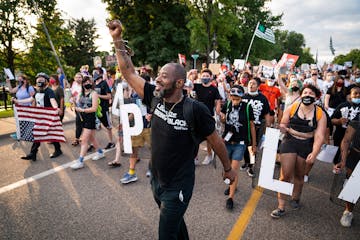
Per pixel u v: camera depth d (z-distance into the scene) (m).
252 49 37.75
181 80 2.13
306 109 3.45
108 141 7.26
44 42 18.25
